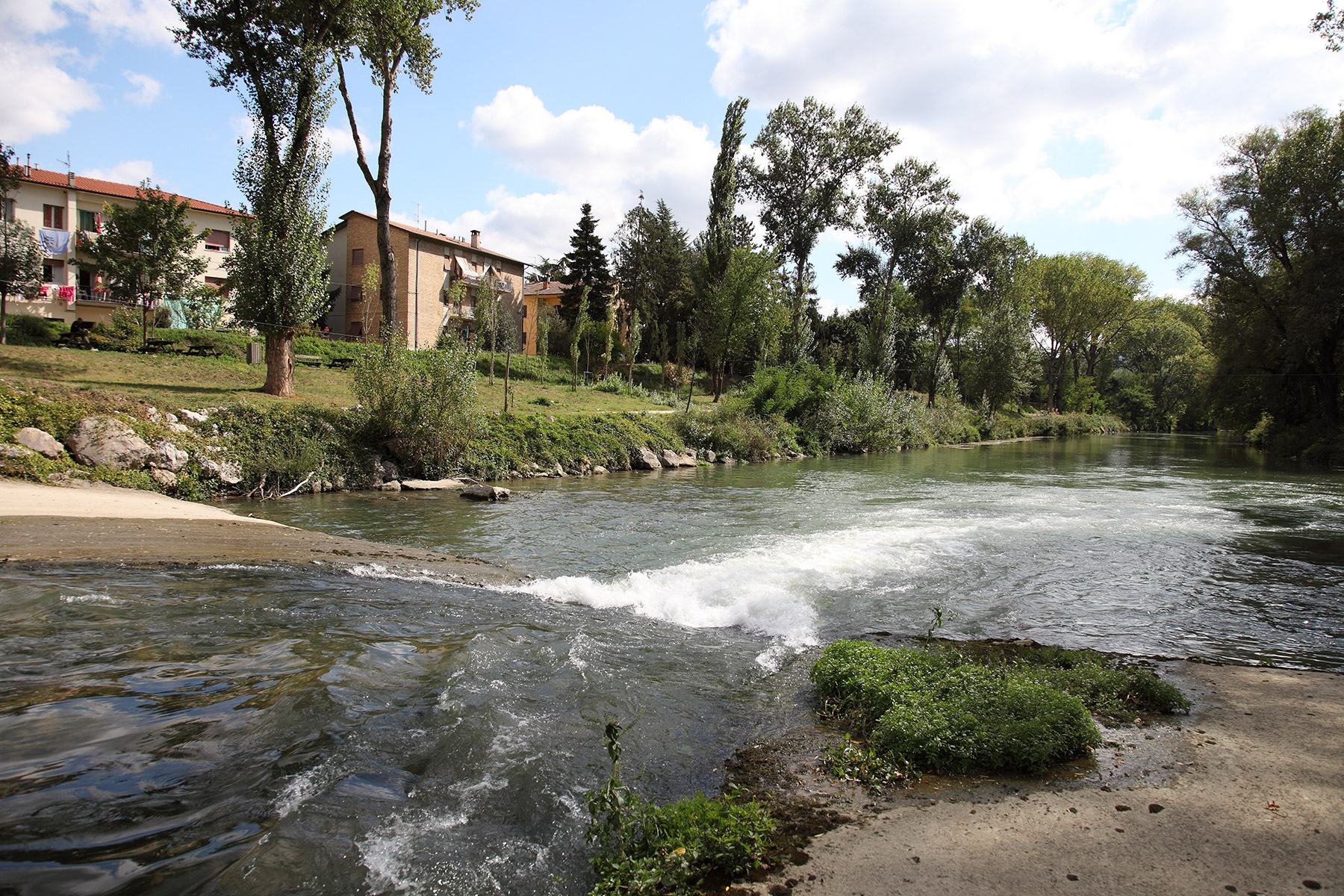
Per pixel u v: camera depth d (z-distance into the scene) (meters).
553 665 6.52
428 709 5.43
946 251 56.69
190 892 3.26
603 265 56.19
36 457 14.30
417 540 13.05
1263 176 36.47
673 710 5.78
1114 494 21.08
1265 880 3.35
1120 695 6.00
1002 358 60.47
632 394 44.28
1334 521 16.14
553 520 15.52
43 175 43.09
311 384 26.36
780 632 8.14
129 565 9.25
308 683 5.80
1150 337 84.56
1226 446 51.53
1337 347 35.56
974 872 3.52
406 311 49.38
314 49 22.41
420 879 3.49
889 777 4.63
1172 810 4.11
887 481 24.89
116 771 4.35
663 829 3.81
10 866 3.37
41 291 29.75
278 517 14.84
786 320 46.78
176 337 31.69
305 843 3.71
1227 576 10.98
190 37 22.33
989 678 5.91
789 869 3.60
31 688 5.48
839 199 54.69
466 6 26.47
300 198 23.03
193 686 5.67
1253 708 5.84
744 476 26.59
